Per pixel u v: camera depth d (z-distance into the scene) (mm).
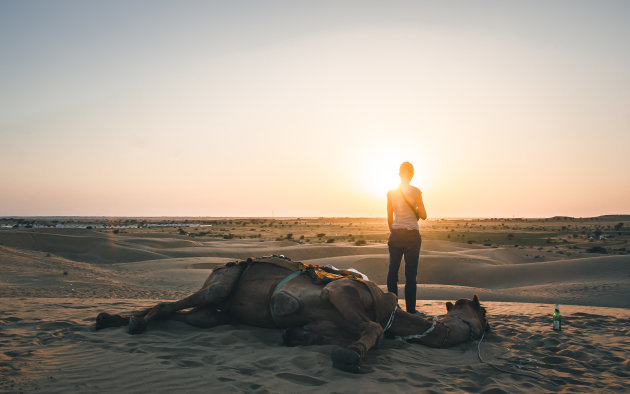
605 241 108500
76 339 4484
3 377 3244
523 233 145250
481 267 46125
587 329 5922
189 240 79500
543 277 39406
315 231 157500
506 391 3389
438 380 3566
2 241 51062
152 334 4668
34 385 3129
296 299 4344
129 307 6949
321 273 4637
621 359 4422
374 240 105062
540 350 4781
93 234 76062
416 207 6527
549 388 3561
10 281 20047
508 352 4637
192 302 4848
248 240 90438
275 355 3977
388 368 3766
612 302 24125
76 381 3250
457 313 5180
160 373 3449
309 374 3512
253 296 4762
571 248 85250
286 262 4863
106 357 3859
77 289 19703
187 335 4707
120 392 3059
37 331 4848
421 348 4508
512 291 28281
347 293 4098
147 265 41469
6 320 5426
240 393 3080
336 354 3561
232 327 5008
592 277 35406
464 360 4250
